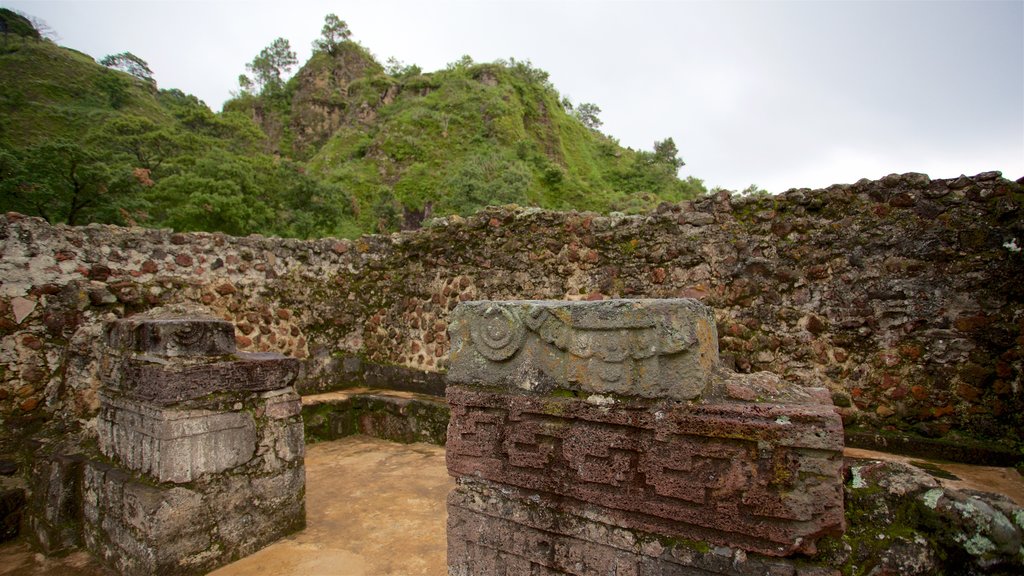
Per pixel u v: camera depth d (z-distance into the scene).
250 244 5.48
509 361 2.24
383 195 31.61
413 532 3.15
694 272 4.39
